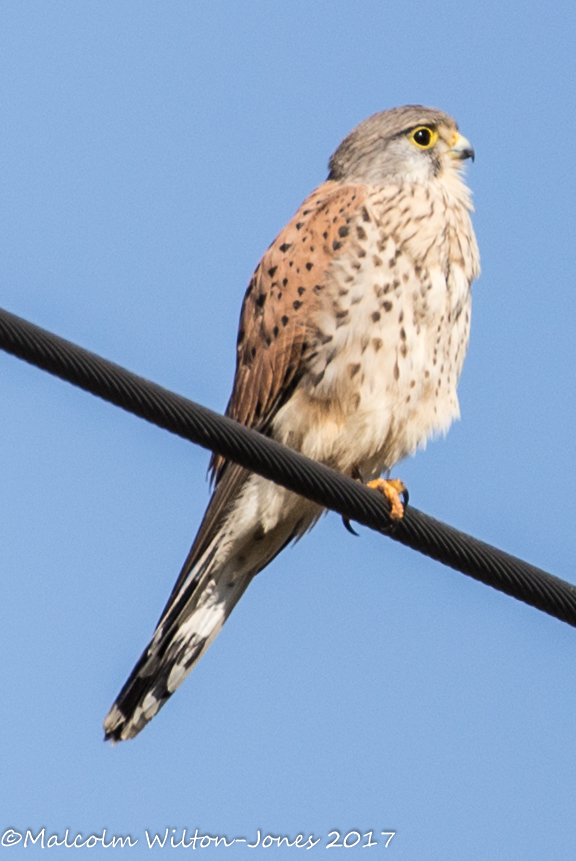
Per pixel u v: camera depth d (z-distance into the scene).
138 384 8.10
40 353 7.82
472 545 9.09
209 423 8.38
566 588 9.10
